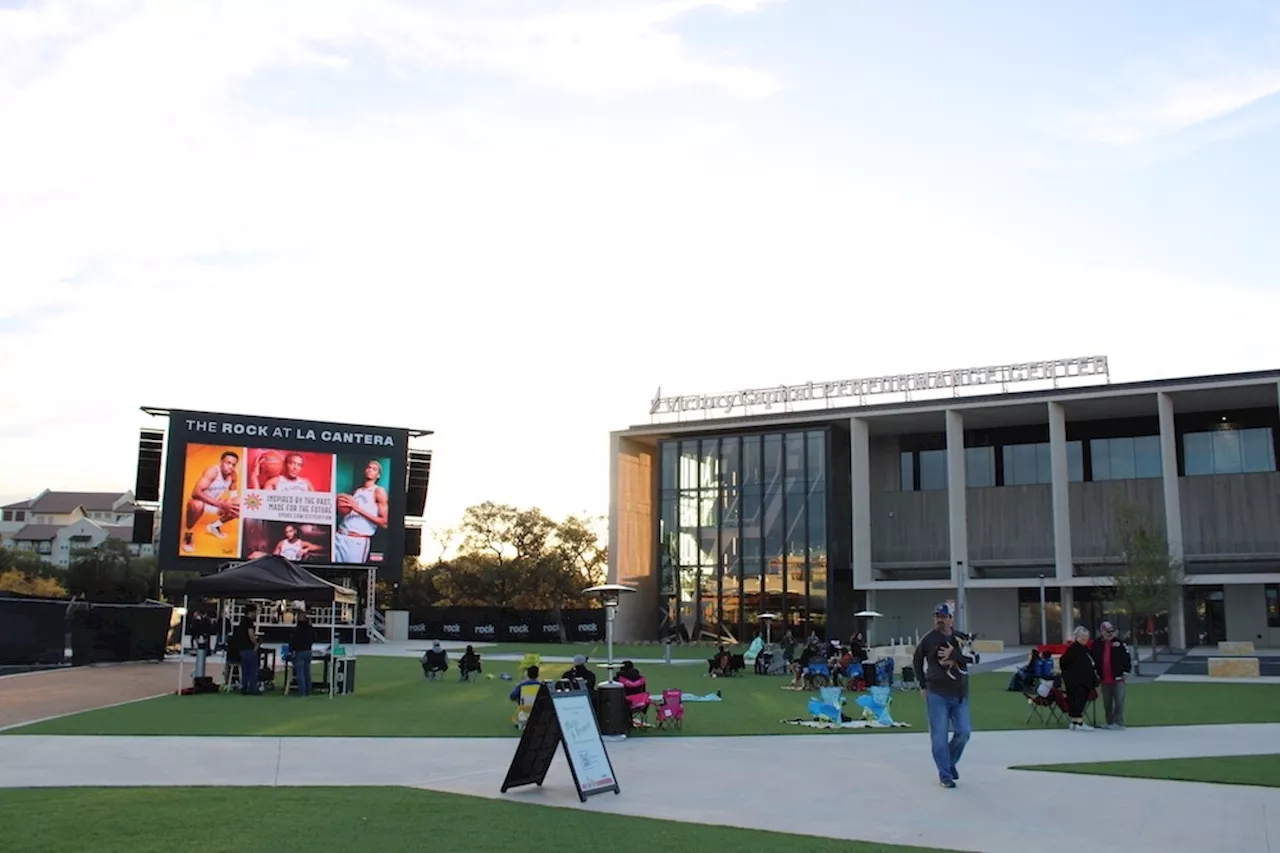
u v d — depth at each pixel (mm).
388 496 51000
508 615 64062
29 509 161625
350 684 23625
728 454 61844
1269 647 50594
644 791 11289
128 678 26578
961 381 58656
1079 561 54125
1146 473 55281
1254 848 8773
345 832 8617
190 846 7965
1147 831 9367
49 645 30375
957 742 11914
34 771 12023
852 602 60375
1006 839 9008
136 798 10047
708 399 64688
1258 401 52281
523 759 11070
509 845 8297
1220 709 20938
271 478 48938
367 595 54000
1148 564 39188
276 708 19812
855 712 20406
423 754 13922
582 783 10727
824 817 9891
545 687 11164
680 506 62812
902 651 37531
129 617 32812
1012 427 58781
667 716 17812
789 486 59750
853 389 61156
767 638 48188
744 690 26312
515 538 86188
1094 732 16953
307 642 23094
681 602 61625
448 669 32500
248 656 23078
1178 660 41781
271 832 8539
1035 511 56312
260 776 11922
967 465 59500
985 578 57000
